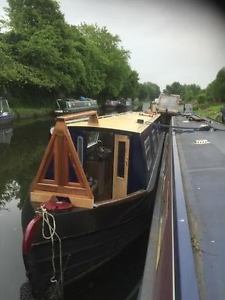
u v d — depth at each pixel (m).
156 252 5.25
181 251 3.17
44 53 43.22
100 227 6.30
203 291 2.86
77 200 6.11
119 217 6.69
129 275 6.69
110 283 6.52
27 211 6.33
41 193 6.25
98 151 7.80
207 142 10.12
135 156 7.59
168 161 8.25
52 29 45.88
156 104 30.16
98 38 69.31
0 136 24.88
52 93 46.84
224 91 47.94
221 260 3.35
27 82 41.25
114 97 71.75
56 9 47.59
